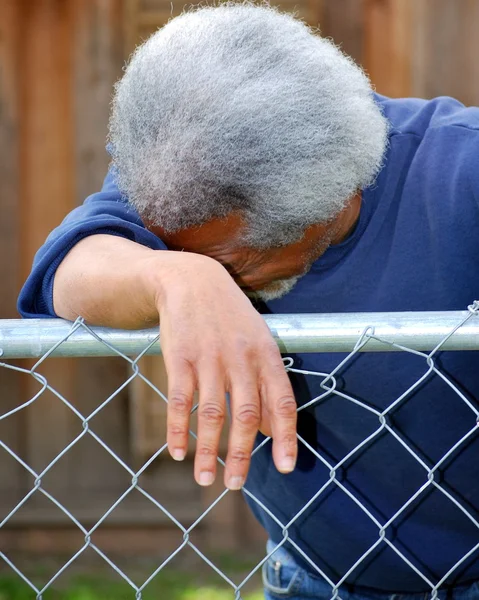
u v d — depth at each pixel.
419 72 5.50
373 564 2.49
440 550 2.43
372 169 1.95
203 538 5.86
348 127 1.85
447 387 2.15
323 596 2.64
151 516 5.79
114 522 5.80
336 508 2.42
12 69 5.59
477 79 5.49
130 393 5.73
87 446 5.76
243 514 5.84
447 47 5.48
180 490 5.83
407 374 2.13
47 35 5.59
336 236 2.05
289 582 2.68
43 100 5.61
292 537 2.58
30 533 5.86
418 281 2.09
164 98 1.79
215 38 1.83
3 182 5.62
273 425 1.54
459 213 2.03
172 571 5.64
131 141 1.86
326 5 5.49
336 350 1.69
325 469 2.38
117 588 5.40
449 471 2.28
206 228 1.85
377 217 2.08
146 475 5.79
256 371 1.55
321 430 2.33
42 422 5.74
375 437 2.26
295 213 1.82
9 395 5.72
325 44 1.99
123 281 1.70
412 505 2.38
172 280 1.63
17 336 1.70
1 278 5.65
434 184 2.05
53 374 5.71
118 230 1.95
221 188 1.78
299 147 1.78
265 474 2.48
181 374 1.54
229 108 1.76
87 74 5.59
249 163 1.77
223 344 1.55
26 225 5.65
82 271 1.79
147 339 1.71
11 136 5.62
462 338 1.67
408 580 2.51
